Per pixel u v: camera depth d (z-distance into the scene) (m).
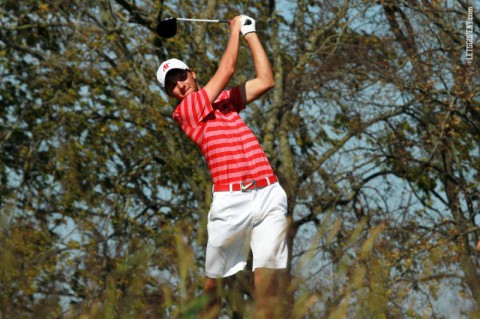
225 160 12.47
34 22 52.78
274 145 53.62
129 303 5.90
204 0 55.16
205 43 54.03
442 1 48.66
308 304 5.75
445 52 48.94
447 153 52.59
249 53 50.81
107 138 51.53
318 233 5.93
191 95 12.92
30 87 51.75
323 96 49.78
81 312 6.18
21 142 51.88
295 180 51.00
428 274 6.23
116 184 50.41
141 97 52.34
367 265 5.91
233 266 12.07
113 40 50.28
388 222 45.81
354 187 49.69
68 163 49.91
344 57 49.16
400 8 49.94
